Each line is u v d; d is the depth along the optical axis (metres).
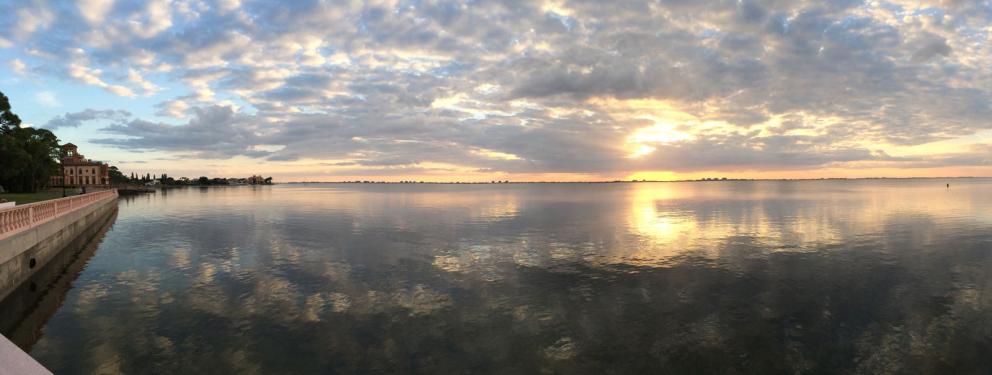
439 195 150.88
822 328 15.80
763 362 13.38
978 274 22.95
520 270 24.38
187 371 12.59
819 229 41.09
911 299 18.88
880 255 28.00
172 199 115.50
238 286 21.14
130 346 14.23
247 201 103.88
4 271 18.66
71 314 17.22
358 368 12.84
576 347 14.30
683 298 19.16
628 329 15.73
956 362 13.31
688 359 13.59
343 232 41.25
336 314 17.17
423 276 23.05
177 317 16.84
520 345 14.45
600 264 25.84
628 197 122.81
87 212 40.88
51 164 92.56
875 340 14.80
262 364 13.05
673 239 35.62
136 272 24.20
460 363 13.20
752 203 83.19
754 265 25.33
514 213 63.12
